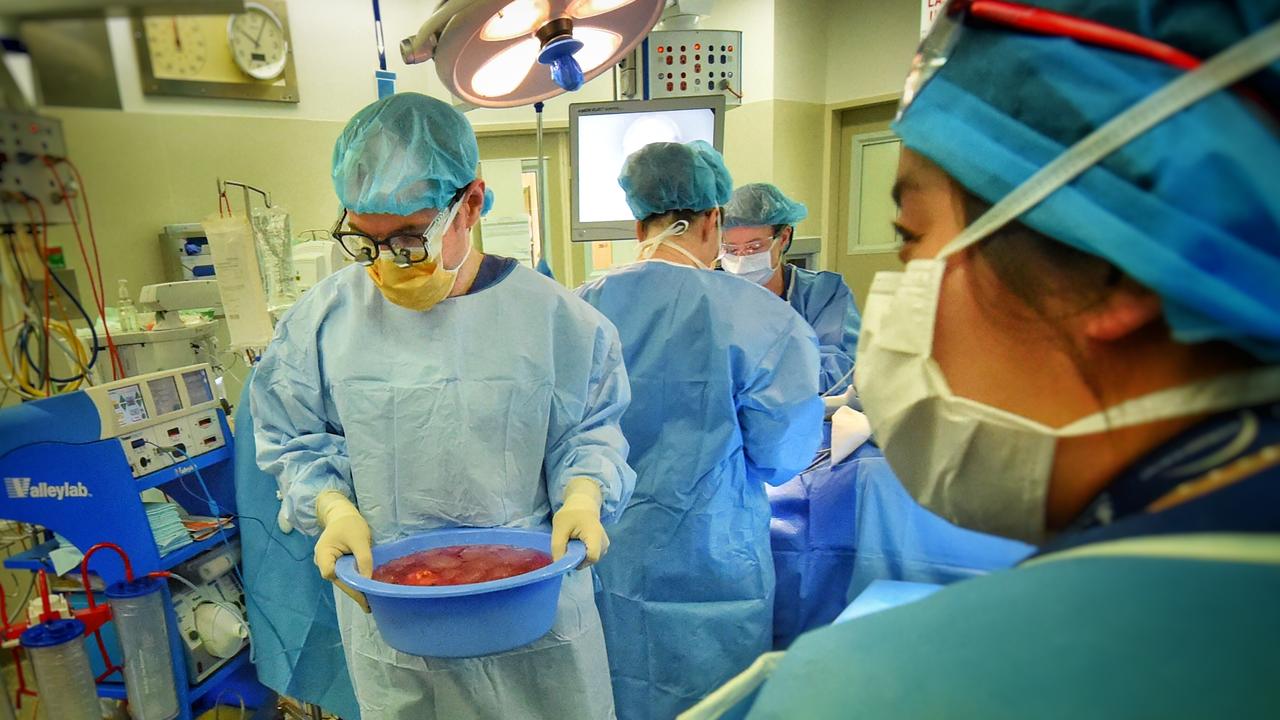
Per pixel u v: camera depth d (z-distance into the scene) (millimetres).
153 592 1375
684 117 1880
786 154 3309
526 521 1203
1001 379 378
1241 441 271
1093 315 333
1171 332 305
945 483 427
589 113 1902
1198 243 289
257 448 1248
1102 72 333
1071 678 252
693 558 1463
